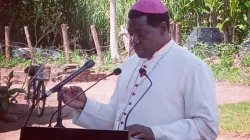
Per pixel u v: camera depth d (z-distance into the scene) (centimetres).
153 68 388
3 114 1128
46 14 2473
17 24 2514
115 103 417
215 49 2014
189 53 390
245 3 2267
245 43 2027
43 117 1149
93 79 1678
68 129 337
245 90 1523
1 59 1969
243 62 1859
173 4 2364
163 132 366
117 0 2345
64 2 2450
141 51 385
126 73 407
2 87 1130
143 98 385
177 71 382
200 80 379
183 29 2367
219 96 1427
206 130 372
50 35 2431
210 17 2367
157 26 378
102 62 1886
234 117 1157
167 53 389
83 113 412
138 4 378
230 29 2305
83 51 2139
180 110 380
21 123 1100
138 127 363
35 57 1956
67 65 1719
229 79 1675
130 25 379
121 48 2159
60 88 373
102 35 2384
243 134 1013
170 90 380
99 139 332
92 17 2402
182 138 367
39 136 341
